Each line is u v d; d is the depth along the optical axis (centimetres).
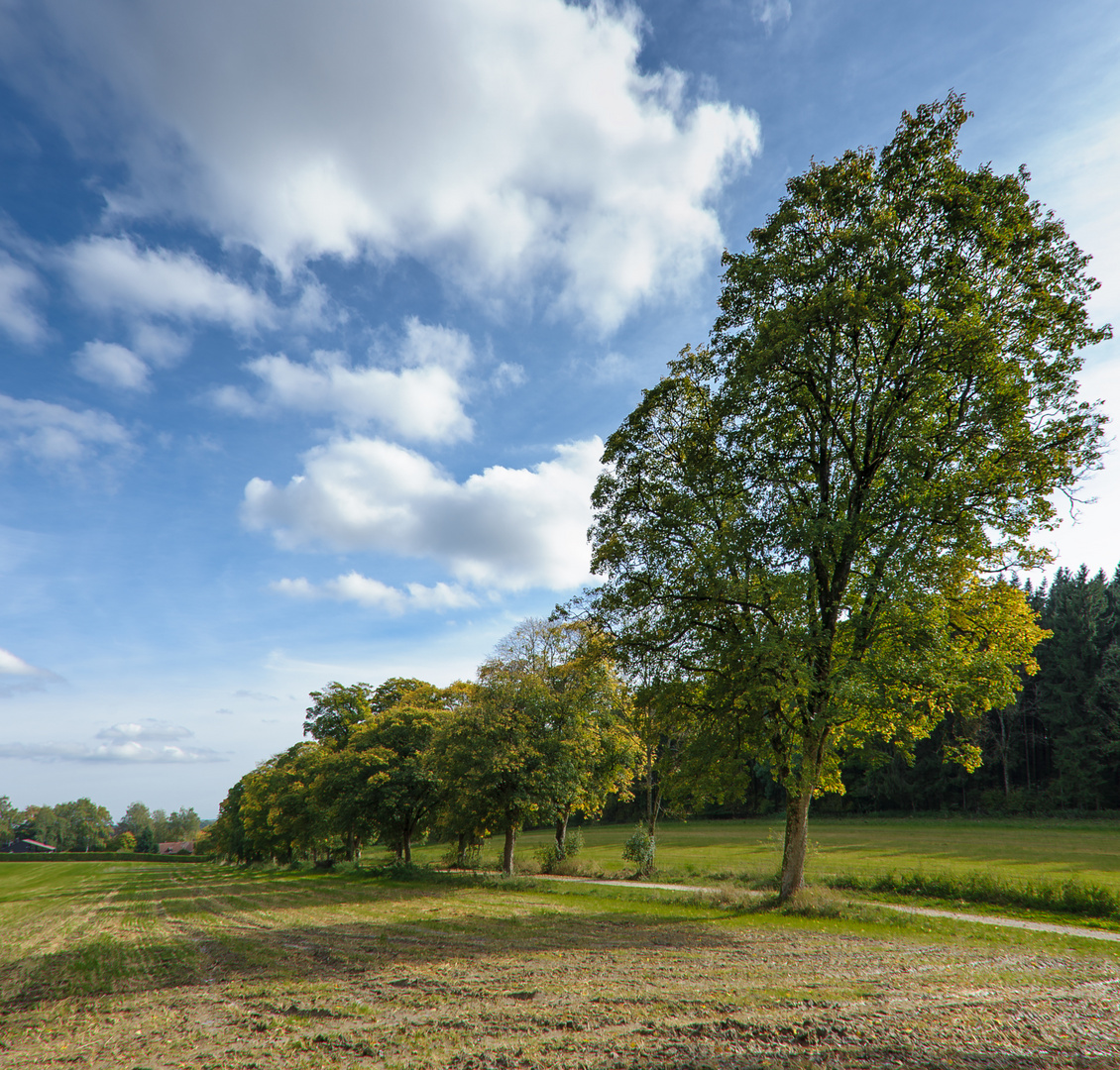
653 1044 816
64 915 3155
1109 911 1989
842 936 1650
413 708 4569
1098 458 1870
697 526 2284
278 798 5406
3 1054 962
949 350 1938
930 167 2061
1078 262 1955
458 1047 850
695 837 6612
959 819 7475
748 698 2027
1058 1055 737
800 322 2005
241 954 1670
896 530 1998
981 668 1928
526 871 3906
